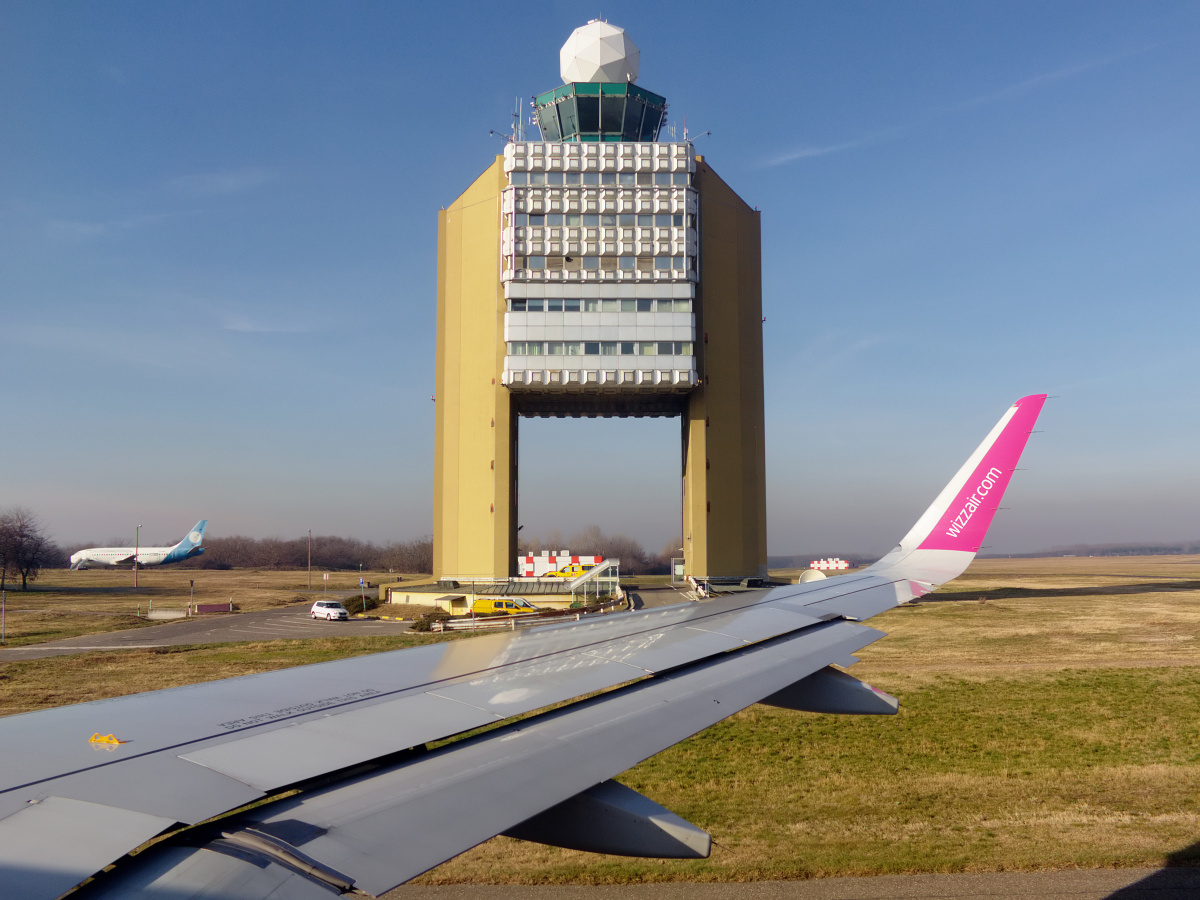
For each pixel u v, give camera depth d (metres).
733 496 70.75
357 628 52.22
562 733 5.43
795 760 17.31
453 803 4.15
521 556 81.31
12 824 3.21
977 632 38.06
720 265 72.56
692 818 13.82
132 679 29.83
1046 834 12.82
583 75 73.06
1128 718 20.55
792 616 9.20
